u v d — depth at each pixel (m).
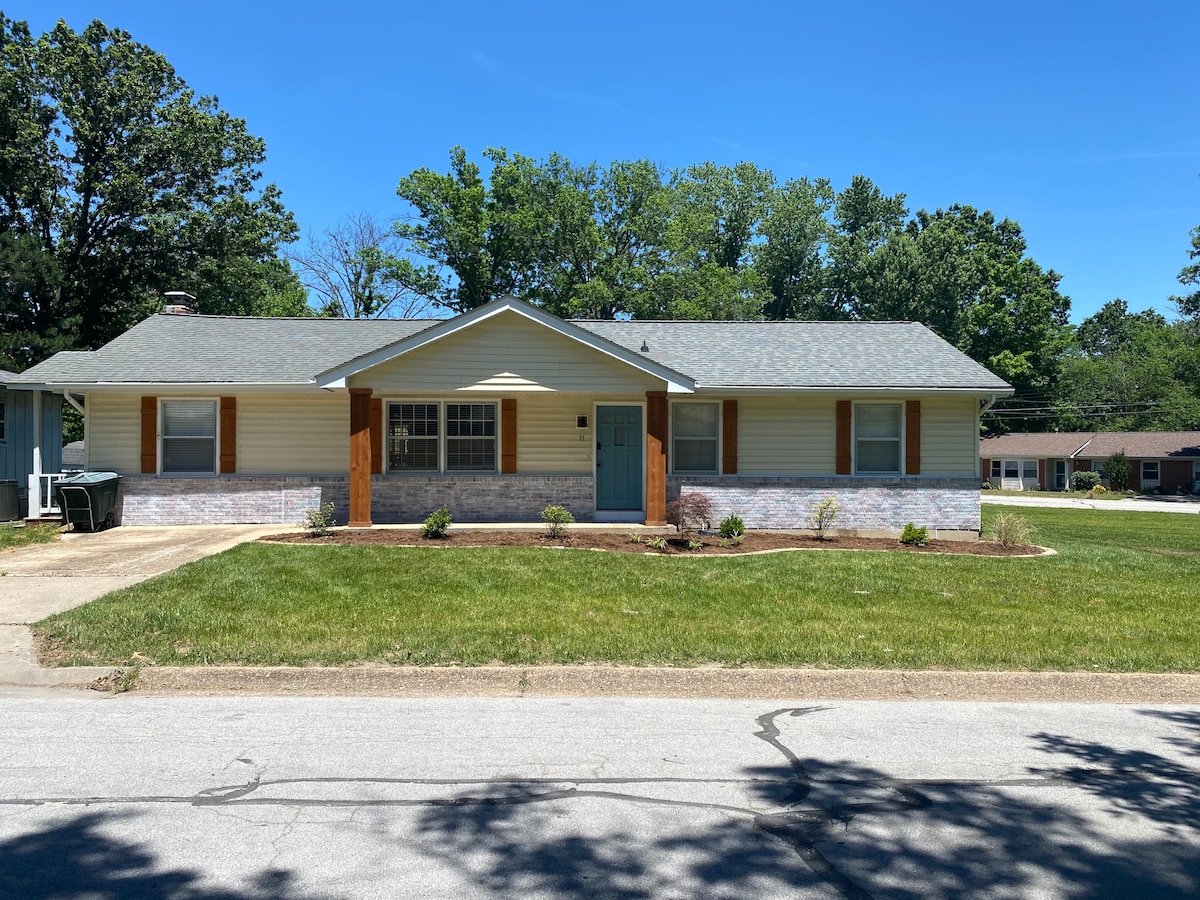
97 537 13.89
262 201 34.50
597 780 4.75
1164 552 16.39
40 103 30.02
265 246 34.00
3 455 17.88
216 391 15.70
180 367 16.11
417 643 7.31
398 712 5.94
